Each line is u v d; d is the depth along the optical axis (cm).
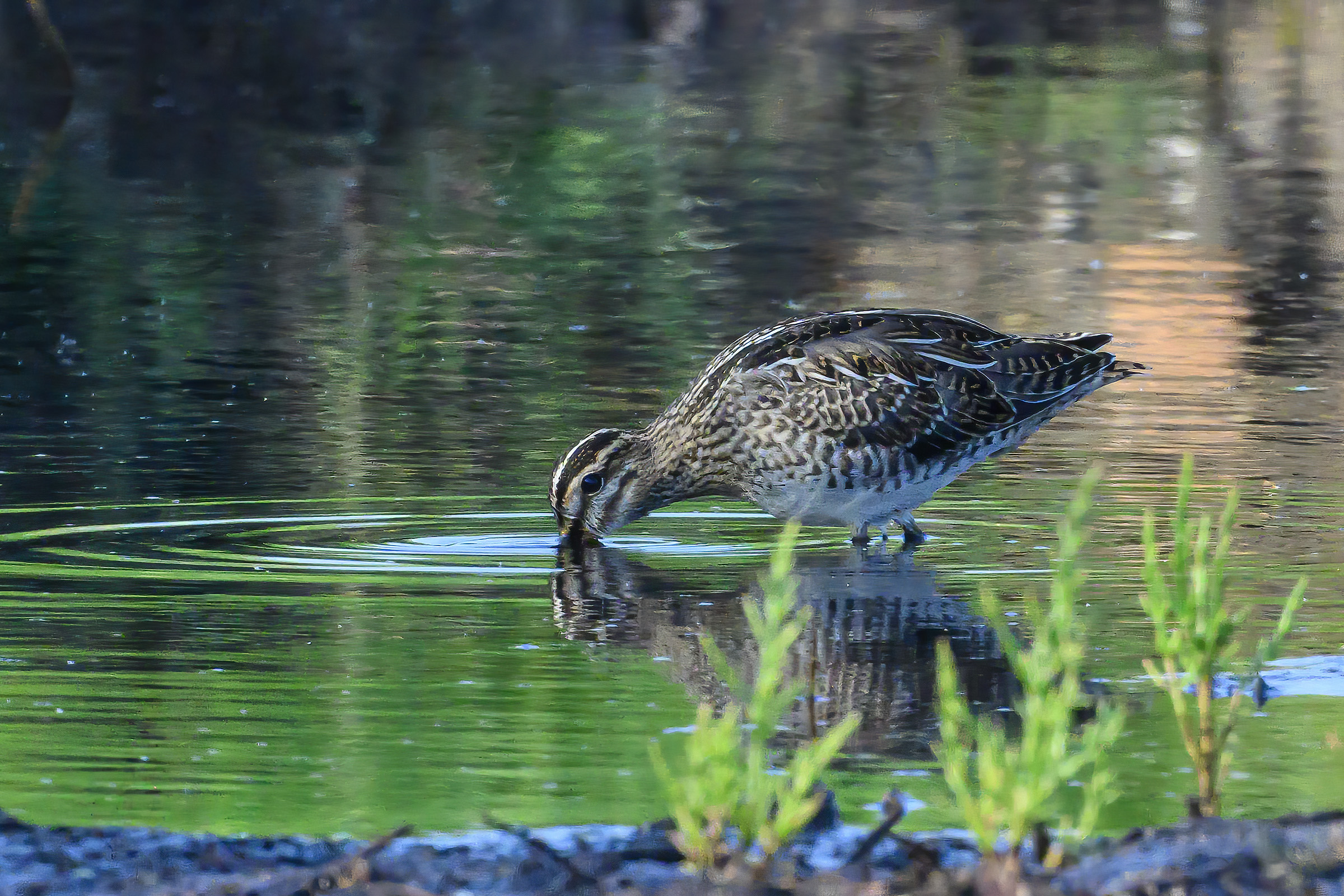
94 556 1324
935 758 880
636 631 1149
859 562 1359
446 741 907
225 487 1544
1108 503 1495
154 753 884
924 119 3803
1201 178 3269
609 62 4372
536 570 1330
